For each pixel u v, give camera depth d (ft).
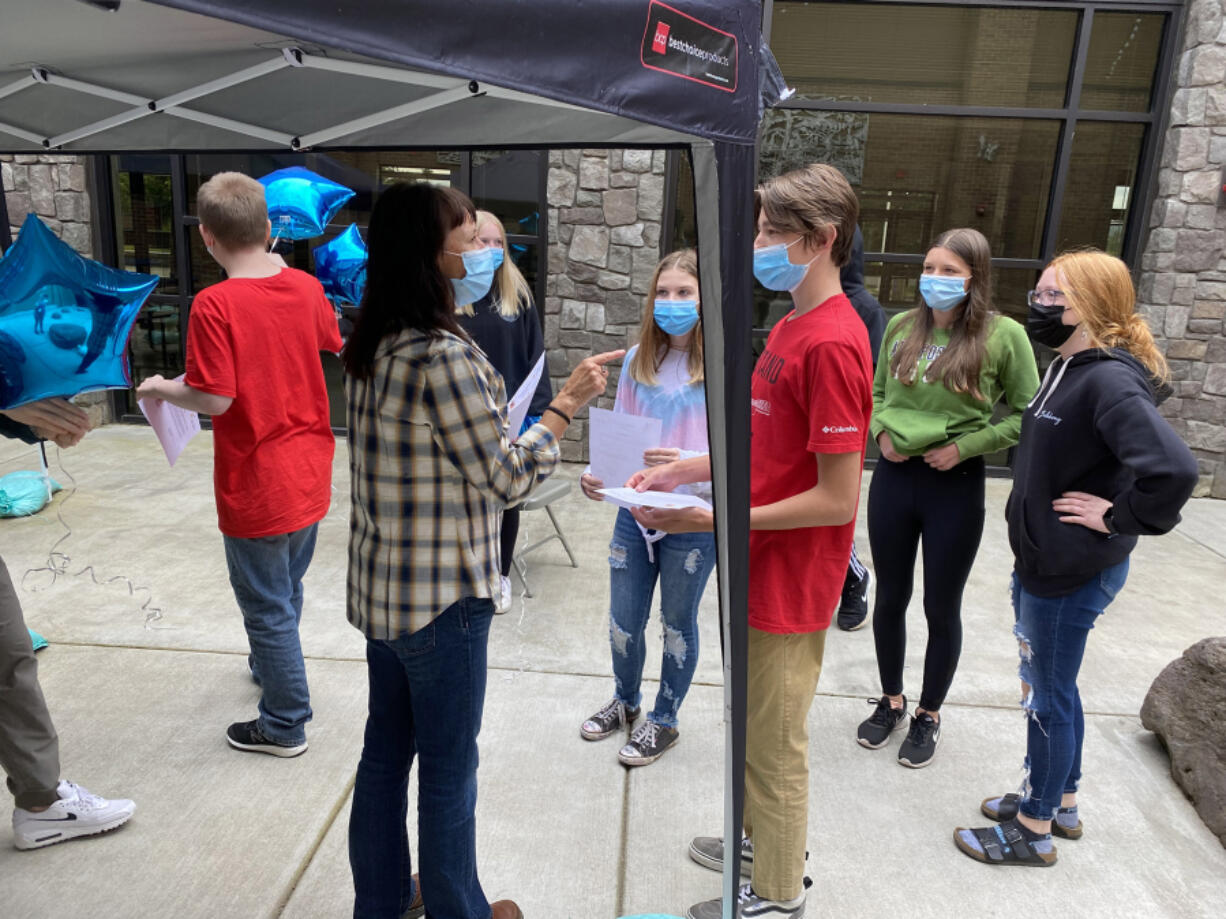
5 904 7.00
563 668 11.28
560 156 19.12
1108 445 6.77
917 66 19.72
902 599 9.61
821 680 11.33
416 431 5.39
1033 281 20.52
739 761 5.92
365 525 5.68
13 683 7.18
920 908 7.41
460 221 5.42
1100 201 19.99
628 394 8.99
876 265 20.76
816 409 5.86
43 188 20.27
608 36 4.47
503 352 11.25
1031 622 7.58
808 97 20.02
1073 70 19.21
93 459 19.36
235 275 8.40
